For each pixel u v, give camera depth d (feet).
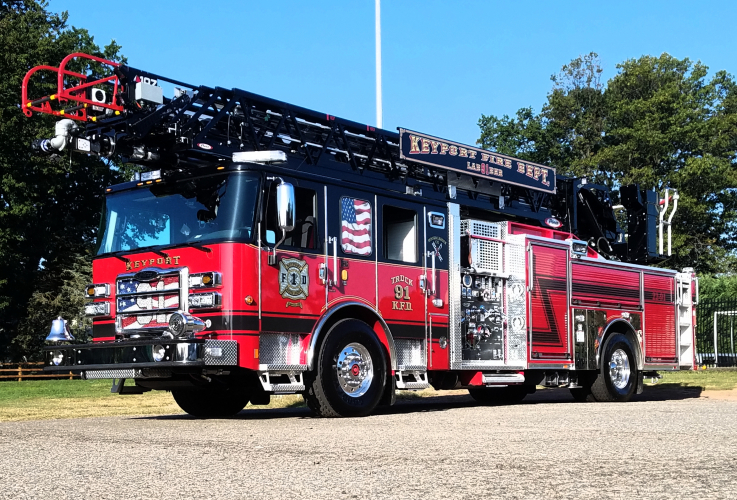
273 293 27.48
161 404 43.34
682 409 31.68
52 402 45.98
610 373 41.73
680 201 150.41
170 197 28.96
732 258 159.94
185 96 29.86
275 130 31.81
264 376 27.30
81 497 12.66
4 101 101.19
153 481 14.07
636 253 47.32
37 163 106.32
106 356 27.50
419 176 36.68
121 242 29.91
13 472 15.31
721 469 14.90
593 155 173.06
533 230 40.04
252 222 27.22
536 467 15.21
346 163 33.88
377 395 30.07
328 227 29.76
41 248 126.72
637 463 15.67
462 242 36.09
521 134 184.75
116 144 28.94
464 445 18.78
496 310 37.04
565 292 40.01
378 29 54.54
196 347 25.73
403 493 12.67
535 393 53.57
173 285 27.71
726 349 94.68
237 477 14.42
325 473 14.75
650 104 162.71
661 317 46.09
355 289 30.37
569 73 181.98
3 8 115.75
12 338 124.06
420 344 32.89
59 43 108.78
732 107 180.34
